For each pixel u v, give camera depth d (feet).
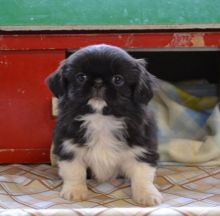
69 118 2.81
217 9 3.23
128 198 2.78
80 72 2.69
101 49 2.73
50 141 3.33
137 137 2.83
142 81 2.77
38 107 3.29
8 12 3.19
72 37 3.22
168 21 3.23
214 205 2.67
